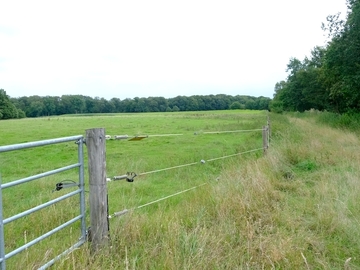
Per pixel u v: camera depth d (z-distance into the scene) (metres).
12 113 67.81
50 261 3.00
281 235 3.92
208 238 3.70
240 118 37.88
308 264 3.29
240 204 4.74
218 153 12.49
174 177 8.55
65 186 3.46
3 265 2.53
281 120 24.67
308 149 9.55
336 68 20.06
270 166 7.55
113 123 36.97
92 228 3.57
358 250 3.61
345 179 6.30
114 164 10.69
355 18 17.23
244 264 3.33
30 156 13.48
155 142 16.95
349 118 19.50
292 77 50.28
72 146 16.23
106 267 3.15
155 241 3.72
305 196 5.59
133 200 6.05
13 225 4.60
